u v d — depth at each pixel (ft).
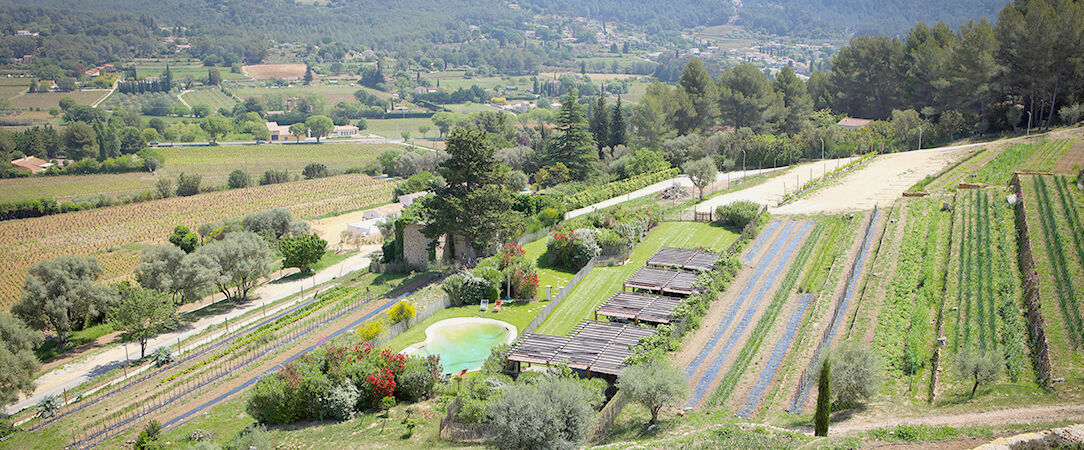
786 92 540.11
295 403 151.84
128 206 522.47
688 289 205.26
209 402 173.99
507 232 256.32
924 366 144.56
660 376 131.23
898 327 165.17
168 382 193.88
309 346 204.44
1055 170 274.36
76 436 163.02
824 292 195.52
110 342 245.24
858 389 128.77
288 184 593.83
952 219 236.43
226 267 274.98
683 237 268.00
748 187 341.62
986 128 413.39
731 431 118.93
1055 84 388.78
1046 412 114.32
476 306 215.51
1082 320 147.33
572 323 197.16
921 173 320.50
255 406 153.58
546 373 150.10
